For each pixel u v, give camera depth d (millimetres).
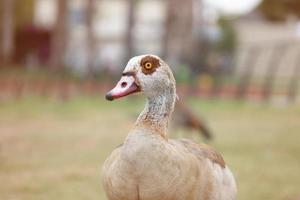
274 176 11727
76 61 43125
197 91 26438
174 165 5535
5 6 38156
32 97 24641
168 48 32625
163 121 5902
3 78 29703
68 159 13078
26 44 45062
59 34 35062
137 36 53656
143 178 5453
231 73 33781
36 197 9930
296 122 19141
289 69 34125
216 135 16469
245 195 10297
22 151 13867
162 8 56375
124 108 22391
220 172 6277
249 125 18422
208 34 43938
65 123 18438
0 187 10539
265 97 25250
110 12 57656
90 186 10727
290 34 46406
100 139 15805
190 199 5742
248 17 50062
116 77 30344
